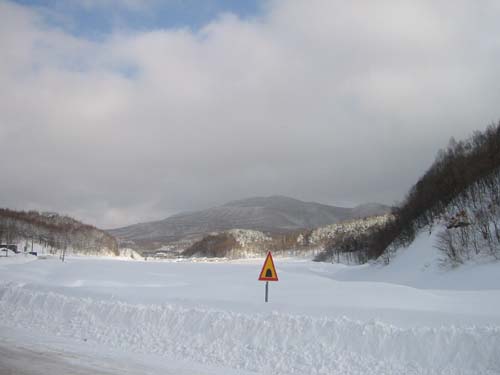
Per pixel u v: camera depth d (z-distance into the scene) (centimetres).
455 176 6812
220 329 1180
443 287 3816
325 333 1077
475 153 7038
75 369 944
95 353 1092
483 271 3647
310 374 945
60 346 1158
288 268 9425
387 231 9200
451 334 975
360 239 13850
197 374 930
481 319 1103
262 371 975
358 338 1034
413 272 4831
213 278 3769
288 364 993
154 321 1296
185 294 1784
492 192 5075
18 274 3378
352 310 1239
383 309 1230
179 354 1099
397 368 930
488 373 867
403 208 8788
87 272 3831
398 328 1042
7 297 1709
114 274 3750
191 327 1225
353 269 7519
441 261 4462
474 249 4172
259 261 19588
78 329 1344
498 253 3822
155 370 954
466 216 4862
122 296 1614
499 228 4191
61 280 3053
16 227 19250
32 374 898
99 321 1373
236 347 1097
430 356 941
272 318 1168
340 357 992
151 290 1900
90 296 1647
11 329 1384
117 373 922
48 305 1557
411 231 6894
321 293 1669
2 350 1098
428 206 7206
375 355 981
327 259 15112
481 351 914
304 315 1200
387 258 6450
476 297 1656
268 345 1081
